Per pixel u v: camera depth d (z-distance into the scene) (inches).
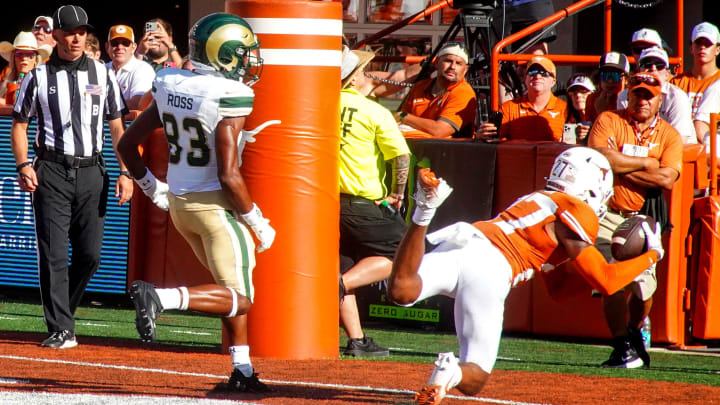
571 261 636.1
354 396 701.3
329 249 885.2
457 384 588.1
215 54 684.7
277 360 863.7
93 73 947.3
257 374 707.4
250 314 874.1
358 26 1721.2
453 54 1192.8
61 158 933.2
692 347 1060.5
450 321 1123.3
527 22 1378.0
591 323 1051.3
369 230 953.5
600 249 954.7
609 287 639.8
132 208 1229.7
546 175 1053.2
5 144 1284.4
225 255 694.5
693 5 1731.1
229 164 674.8
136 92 1269.7
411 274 591.5
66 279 937.5
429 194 578.2
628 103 986.1
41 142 938.7
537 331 1086.4
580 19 1756.9
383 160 988.6
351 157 948.0
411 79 1475.1
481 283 601.6
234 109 674.2
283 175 859.4
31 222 1282.0
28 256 1285.7
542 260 624.4
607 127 981.8
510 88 1333.7
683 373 878.4
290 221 864.3
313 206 869.2
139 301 621.9
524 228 620.1
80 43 933.2
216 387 701.3
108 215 1246.3
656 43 1238.9
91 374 765.3
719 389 781.9
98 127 952.9
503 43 1157.1
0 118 1284.4
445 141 1112.2
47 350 894.4
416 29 1700.3
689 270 1058.7
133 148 727.7
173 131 693.9
